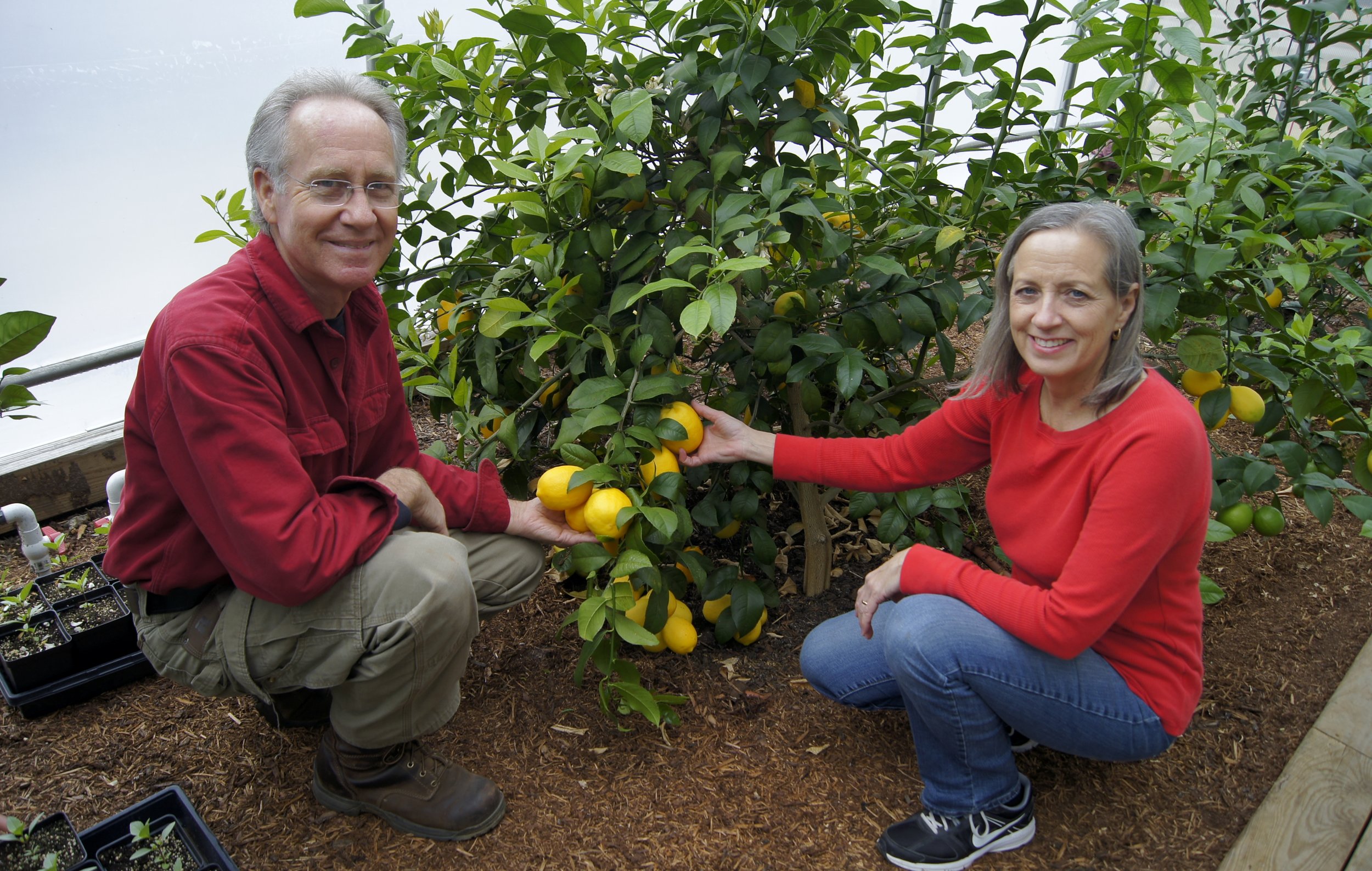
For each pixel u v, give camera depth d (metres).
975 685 1.49
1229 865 1.60
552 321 1.79
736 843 1.65
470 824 1.64
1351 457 2.94
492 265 2.13
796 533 2.53
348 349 1.59
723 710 1.96
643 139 1.59
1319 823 1.67
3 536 2.54
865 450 1.83
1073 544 1.45
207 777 1.78
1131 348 1.39
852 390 1.76
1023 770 1.83
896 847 1.60
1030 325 1.39
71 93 2.31
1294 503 2.78
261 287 1.43
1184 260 1.84
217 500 1.34
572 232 1.82
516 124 2.05
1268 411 2.09
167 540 1.50
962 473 1.81
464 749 1.85
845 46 1.82
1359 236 2.52
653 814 1.71
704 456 1.85
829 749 1.87
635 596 1.68
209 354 1.32
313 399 1.51
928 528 2.19
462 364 2.13
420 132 2.09
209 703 1.98
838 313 2.04
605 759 1.83
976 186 2.08
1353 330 1.94
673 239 1.71
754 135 1.87
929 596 1.56
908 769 1.82
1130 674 1.49
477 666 2.09
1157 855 1.64
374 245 1.46
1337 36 2.72
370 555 1.47
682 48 1.84
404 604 1.45
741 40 1.81
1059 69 4.88
